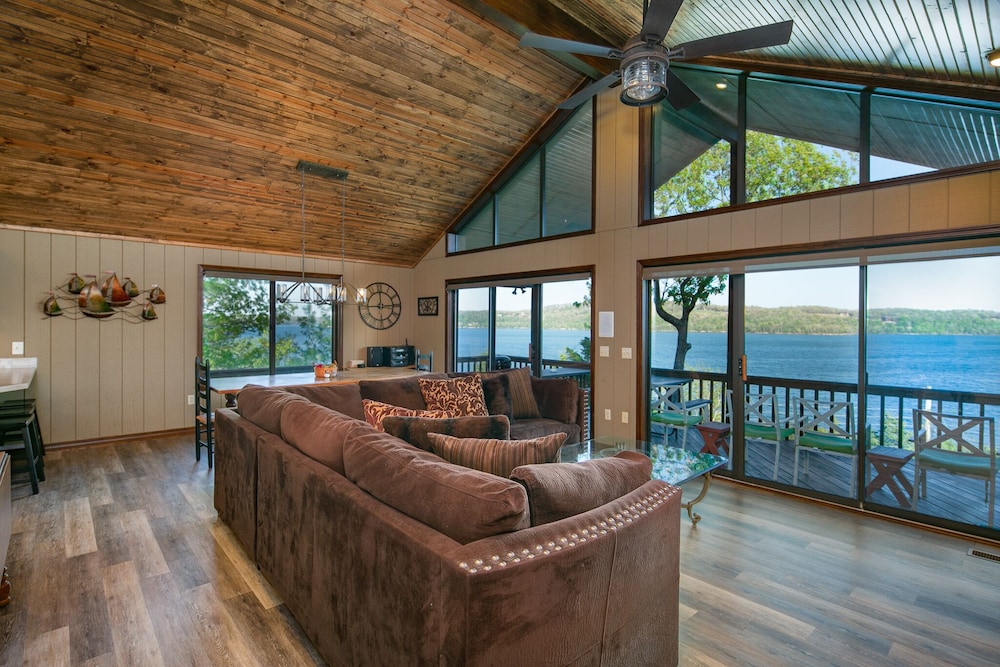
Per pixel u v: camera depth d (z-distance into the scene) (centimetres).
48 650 195
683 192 447
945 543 300
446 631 121
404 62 423
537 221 578
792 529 320
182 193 486
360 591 159
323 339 688
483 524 127
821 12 284
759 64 384
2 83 342
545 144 566
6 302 461
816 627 216
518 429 408
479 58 440
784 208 378
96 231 502
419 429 197
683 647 201
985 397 308
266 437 248
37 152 396
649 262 462
